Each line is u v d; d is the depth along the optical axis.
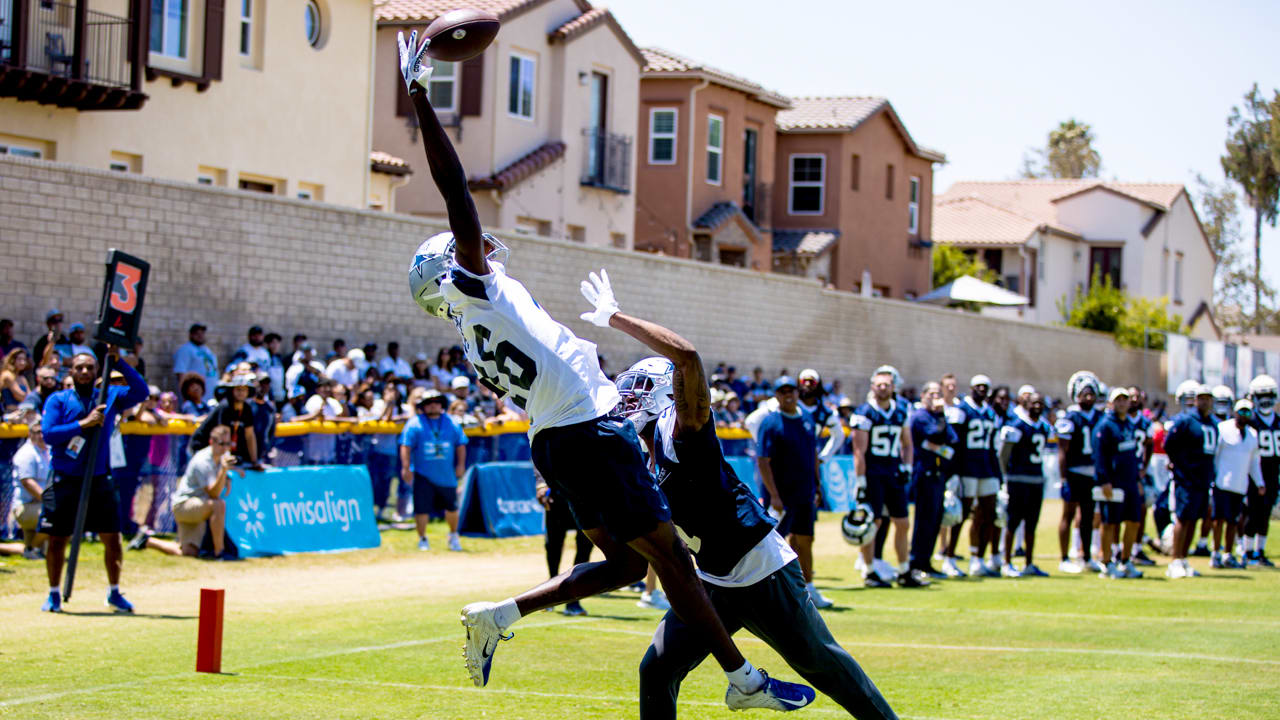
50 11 28.73
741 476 30.70
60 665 11.62
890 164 65.44
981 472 21.59
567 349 7.63
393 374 26.42
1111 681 11.80
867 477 19.53
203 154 33.25
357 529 22.30
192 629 13.88
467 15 7.46
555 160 44.78
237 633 13.77
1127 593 19.23
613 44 47.44
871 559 19.84
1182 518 22.19
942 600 18.06
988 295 60.25
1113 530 22.03
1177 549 22.23
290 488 21.39
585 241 46.69
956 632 14.88
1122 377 70.31
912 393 45.25
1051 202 85.00
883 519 20.25
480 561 21.62
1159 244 86.00
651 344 8.02
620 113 48.09
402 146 43.50
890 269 65.56
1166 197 87.88
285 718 9.62
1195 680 11.88
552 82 45.25
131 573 18.12
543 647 13.30
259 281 28.17
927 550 20.31
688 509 8.06
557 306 35.78
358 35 37.91
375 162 39.56
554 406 7.57
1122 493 21.77
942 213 80.19
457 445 23.14
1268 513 25.03
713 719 10.10
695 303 40.81
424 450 22.59
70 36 29.11
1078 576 22.06
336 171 37.34
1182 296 90.75
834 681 8.09
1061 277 81.81
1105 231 83.94
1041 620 16.02
